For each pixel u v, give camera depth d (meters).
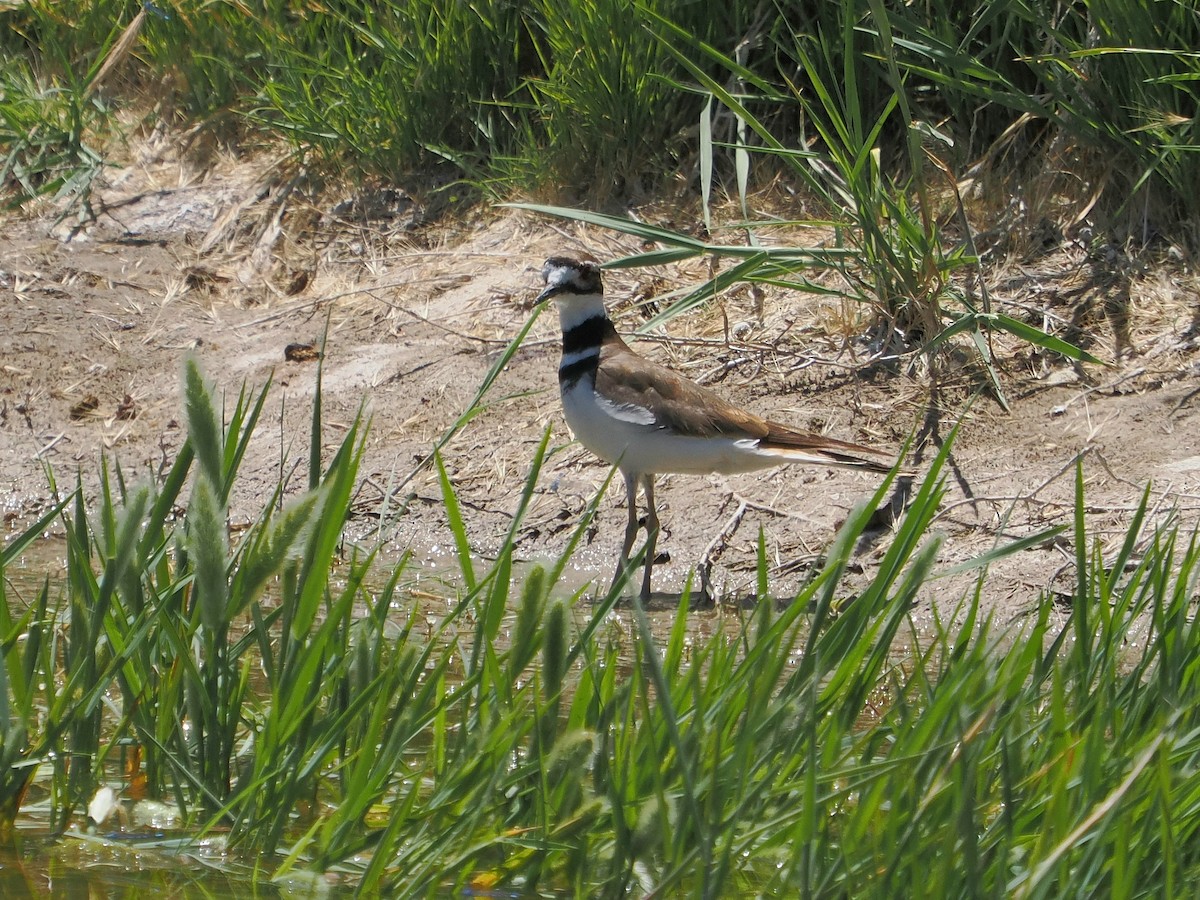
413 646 5.45
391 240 14.73
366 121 15.23
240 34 16.52
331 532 5.31
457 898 5.07
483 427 12.52
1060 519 10.41
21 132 15.91
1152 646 6.12
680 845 4.70
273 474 12.17
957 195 11.70
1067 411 11.44
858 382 12.05
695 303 11.62
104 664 5.97
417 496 11.89
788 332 12.64
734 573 10.69
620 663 8.23
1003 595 9.84
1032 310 12.24
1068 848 4.24
